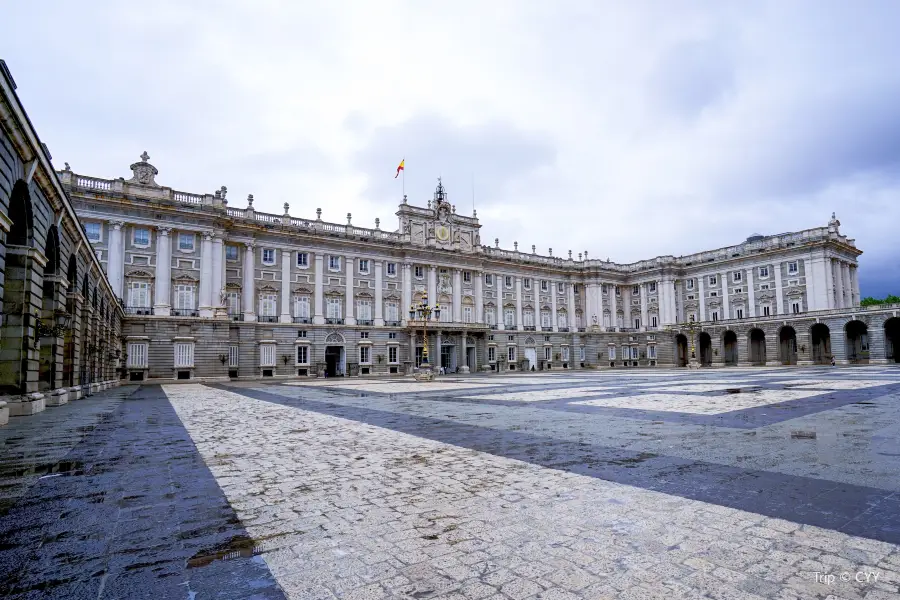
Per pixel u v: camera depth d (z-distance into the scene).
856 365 64.69
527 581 4.82
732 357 83.38
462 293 76.19
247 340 57.59
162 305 51.25
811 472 8.77
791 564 5.13
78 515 6.77
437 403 22.80
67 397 23.98
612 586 4.70
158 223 51.78
